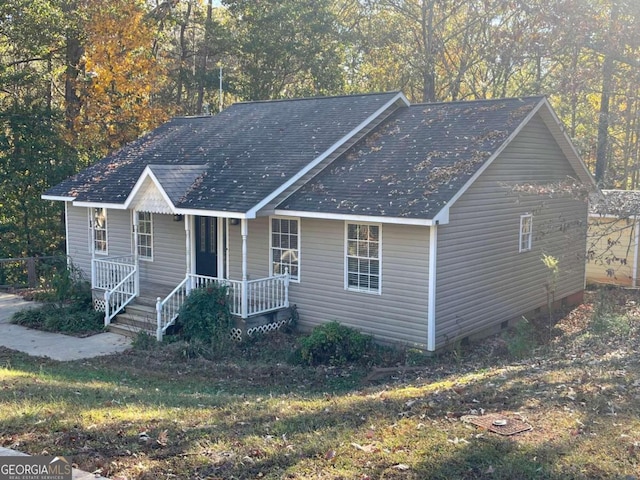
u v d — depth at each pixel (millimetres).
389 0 34438
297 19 34625
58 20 25125
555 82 24000
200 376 12336
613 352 12062
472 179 13672
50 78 28828
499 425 6914
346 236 14594
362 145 16781
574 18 15602
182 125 22016
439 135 15922
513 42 16703
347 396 9383
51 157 26797
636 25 15773
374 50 36531
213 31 34562
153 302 16562
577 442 6414
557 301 19000
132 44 27750
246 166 16547
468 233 14648
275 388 11500
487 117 16078
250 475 5840
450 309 14125
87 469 5891
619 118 18719
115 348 14648
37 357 13719
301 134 17469
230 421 7461
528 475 5742
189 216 16328
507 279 16359
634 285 22688
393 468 5914
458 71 34938
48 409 7723
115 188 18359
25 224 28094
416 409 7672
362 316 14523
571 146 18062
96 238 20375
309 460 6137
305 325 15539
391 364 13227
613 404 7641
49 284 20891
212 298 14859
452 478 5723
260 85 35938
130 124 28750
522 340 13570
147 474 5812
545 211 17922
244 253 14664
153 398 9078
